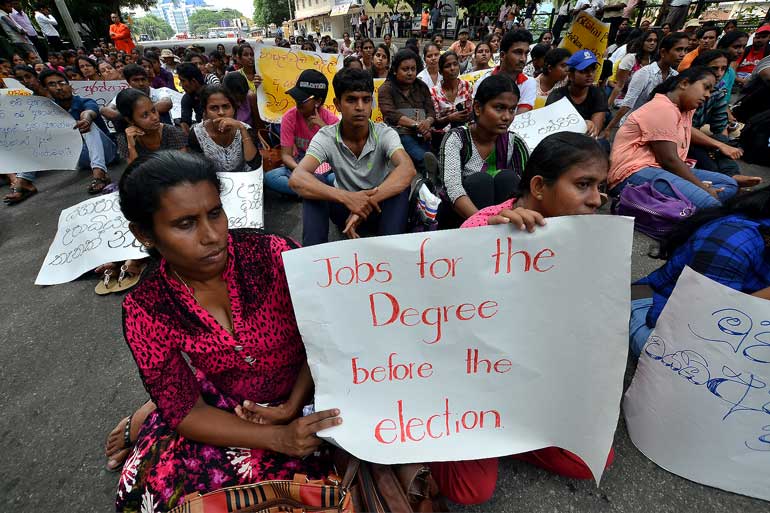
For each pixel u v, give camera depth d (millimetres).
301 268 1031
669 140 2844
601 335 1104
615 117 4590
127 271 2764
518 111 3998
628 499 1395
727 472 1354
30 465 1650
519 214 1022
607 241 1016
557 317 1104
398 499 1080
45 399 1954
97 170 4332
